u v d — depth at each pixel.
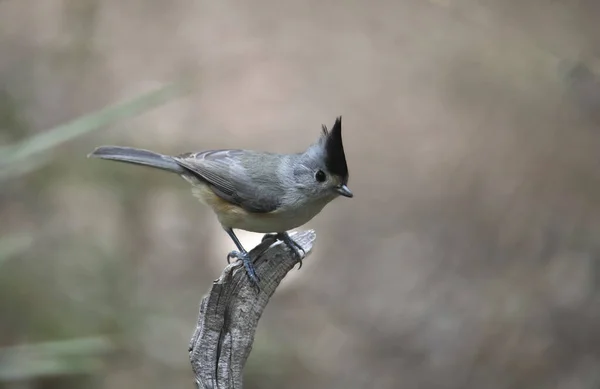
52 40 15.01
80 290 10.07
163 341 10.45
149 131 14.34
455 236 13.27
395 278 12.89
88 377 9.54
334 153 7.13
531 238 12.80
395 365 11.44
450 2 13.55
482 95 15.80
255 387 10.95
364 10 18.81
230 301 5.49
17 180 10.10
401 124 15.70
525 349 11.22
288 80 16.89
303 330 12.02
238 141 15.23
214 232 12.93
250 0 19.39
